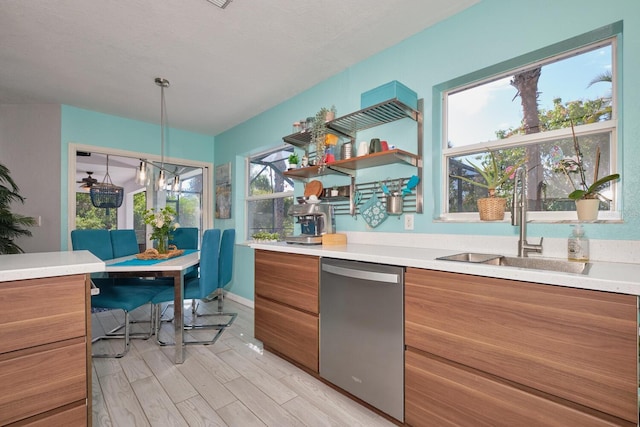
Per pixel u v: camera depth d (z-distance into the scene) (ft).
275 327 7.11
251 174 13.30
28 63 7.90
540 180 5.53
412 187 6.70
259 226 12.78
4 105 10.43
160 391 5.84
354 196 7.93
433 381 4.27
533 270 3.47
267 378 6.31
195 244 12.03
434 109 6.57
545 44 5.03
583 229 4.62
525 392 3.46
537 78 5.60
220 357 7.29
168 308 11.49
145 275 6.98
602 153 4.91
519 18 5.32
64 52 7.42
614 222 4.39
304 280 6.34
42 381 3.63
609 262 4.32
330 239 7.32
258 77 8.80
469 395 3.91
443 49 6.32
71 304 3.84
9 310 3.45
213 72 8.51
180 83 9.16
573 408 3.16
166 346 7.97
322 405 5.40
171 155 13.38
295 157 9.39
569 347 3.17
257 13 6.08
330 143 7.91
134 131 12.31
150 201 13.43
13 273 3.45
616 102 4.73
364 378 5.16
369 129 7.80
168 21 6.31
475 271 3.83
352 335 5.35
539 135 5.45
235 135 13.12
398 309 4.69
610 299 2.94
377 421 4.97
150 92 9.76
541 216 5.36
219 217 14.07
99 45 7.14
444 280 4.16
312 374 6.40
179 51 7.45
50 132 10.57
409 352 4.57
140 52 7.47
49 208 10.52
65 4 5.75
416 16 6.22
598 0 4.56
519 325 3.50
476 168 5.89
